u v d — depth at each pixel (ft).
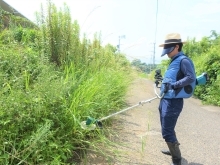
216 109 29.73
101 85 15.15
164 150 12.38
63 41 15.98
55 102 10.08
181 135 15.90
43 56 13.69
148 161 11.09
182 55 10.91
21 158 8.14
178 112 10.78
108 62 23.61
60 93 10.49
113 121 16.17
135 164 10.61
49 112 9.77
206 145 14.26
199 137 15.76
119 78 22.17
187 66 10.44
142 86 37.06
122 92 21.47
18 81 10.45
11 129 8.43
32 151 8.02
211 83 38.01
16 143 8.32
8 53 12.80
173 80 10.72
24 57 12.94
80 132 10.30
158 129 16.29
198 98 40.19
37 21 15.93
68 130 10.34
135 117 18.53
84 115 11.67
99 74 17.03
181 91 10.52
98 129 11.13
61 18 16.14
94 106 13.15
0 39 15.02
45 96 9.86
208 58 40.78
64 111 10.39
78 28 16.93
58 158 8.77
